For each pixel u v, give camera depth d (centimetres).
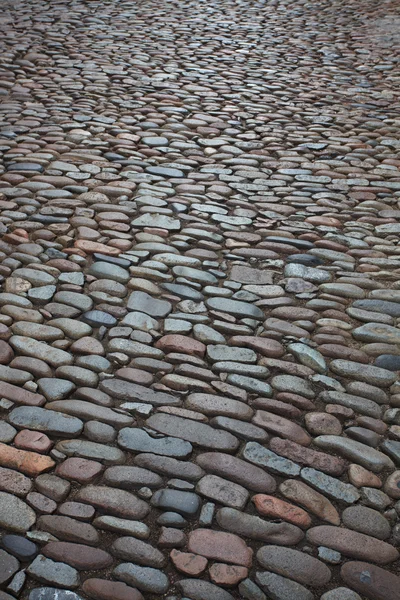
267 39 900
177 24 954
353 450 270
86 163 507
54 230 413
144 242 407
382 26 985
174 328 333
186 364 310
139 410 282
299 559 228
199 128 588
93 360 308
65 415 277
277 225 437
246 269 387
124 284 366
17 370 299
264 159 535
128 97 656
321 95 690
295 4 1125
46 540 228
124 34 888
